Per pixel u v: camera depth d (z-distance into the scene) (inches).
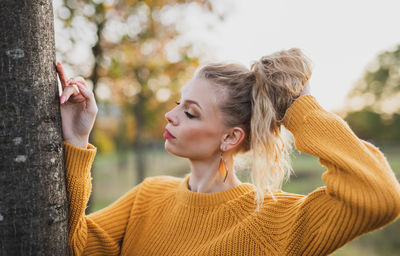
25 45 43.6
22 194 43.9
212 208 58.8
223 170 59.9
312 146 50.6
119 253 66.5
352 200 44.2
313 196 49.8
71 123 53.4
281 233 52.0
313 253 48.5
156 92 206.2
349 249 248.4
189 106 58.7
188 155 59.2
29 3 43.9
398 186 46.3
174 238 59.6
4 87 42.8
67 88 50.4
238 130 58.3
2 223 43.4
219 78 58.5
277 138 58.8
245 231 54.6
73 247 53.2
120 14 151.5
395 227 295.3
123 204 68.8
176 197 64.7
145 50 172.7
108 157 891.4
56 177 47.6
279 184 58.4
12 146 43.3
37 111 44.9
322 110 54.2
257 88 57.6
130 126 446.6
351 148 49.0
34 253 44.8
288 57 56.9
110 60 158.1
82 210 53.1
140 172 309.0
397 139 1293.1
